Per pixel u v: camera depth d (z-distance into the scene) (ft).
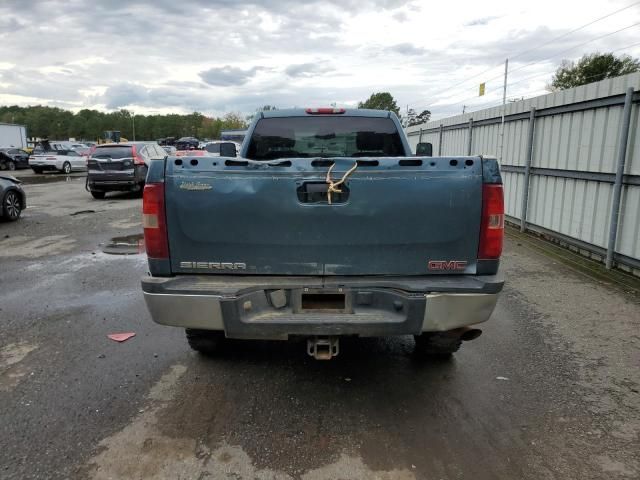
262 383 12.24
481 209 10.25
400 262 10.44
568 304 18.20
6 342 14.67
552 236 29.14
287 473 8.84
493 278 10.34
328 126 16.79
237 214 10.28
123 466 9.00
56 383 12.12
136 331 15.60
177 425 10.32
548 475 8.86
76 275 22.44
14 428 10.15
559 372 12.93
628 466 9.13
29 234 33.01
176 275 10.66
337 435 10.03
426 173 10.14
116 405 11.10
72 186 72.49
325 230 10.30
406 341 15.14
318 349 10.69
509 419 10.68
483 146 40.16
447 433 10.14
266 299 10.24
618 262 22.81
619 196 22.18
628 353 14.06
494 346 14.60
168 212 10.36
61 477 8.70
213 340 13.10
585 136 25.11
